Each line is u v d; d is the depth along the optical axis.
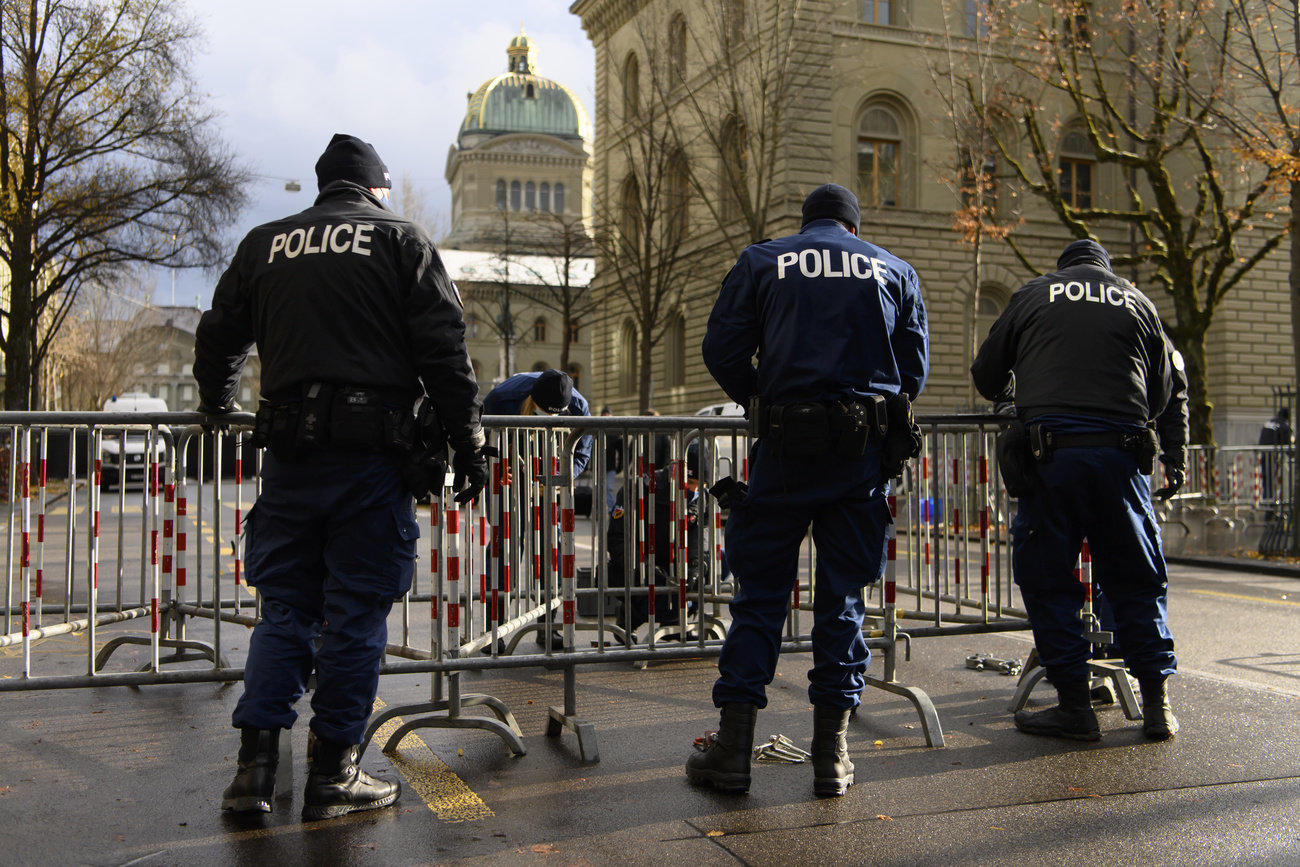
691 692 4.91
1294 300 12.28
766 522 3.47
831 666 3.40
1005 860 2.79
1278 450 13.01
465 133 84.75
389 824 3.08
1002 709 4.55
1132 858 2.81
